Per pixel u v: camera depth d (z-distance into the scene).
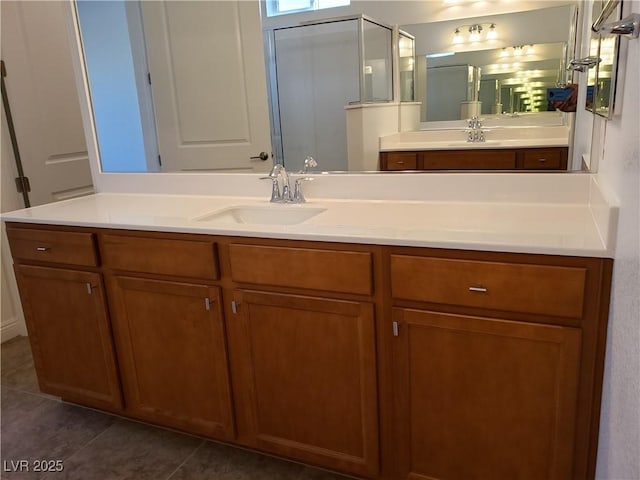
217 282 1.66
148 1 2.15
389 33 1.77
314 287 1.49
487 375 1.35
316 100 1.95
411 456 1.51
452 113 1.73
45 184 2.95
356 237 1.40
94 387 2.04
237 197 2.18
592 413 1.26
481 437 1.40
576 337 1.22
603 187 1.33
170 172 2.29
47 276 1.98
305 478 1.75
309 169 2.01
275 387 1.66
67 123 3.04
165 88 2.21
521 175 1.69
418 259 1.34
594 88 1.41
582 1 1.52
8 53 2.71
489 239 1.28
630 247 0.94
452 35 1.68
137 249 1.76
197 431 1.86
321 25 1.88
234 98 2.08
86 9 2.27
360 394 1.53
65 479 1.80
